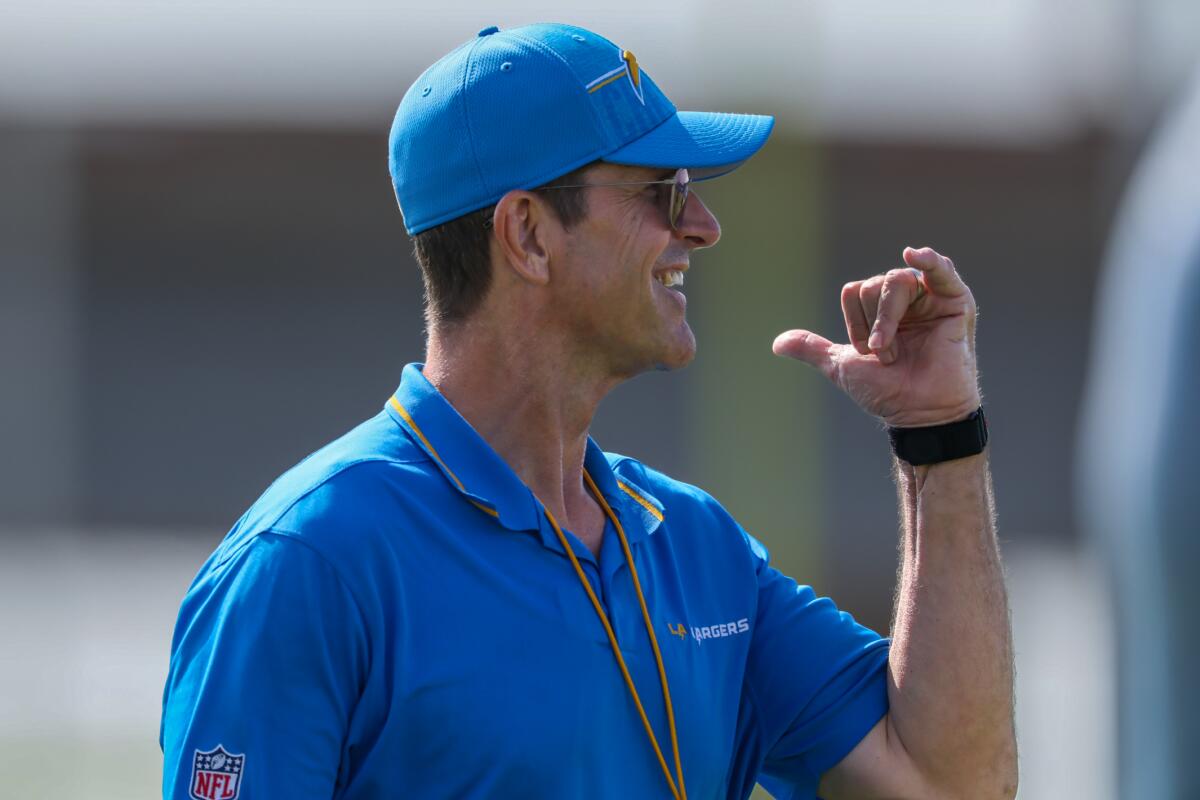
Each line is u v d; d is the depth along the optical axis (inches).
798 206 780.6
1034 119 1904.5
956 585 305.6
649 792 276.2
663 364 292.0
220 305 1931.6
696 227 290.0
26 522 1644.9
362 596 255.8
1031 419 1804.9
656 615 288.0
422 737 256.4
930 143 1908.2
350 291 1953.7
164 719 263.3
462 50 290.2
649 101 286.5
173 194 1945.1
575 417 291.4
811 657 314.8
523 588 267.7
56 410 1801.2
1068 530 1599.4
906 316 311.6
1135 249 235.8
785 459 788.6
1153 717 224.4
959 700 302.7
